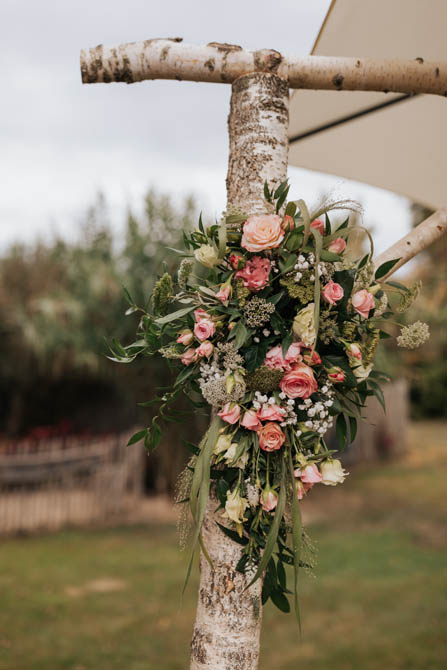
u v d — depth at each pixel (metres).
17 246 11.73
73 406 12.60
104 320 8.94
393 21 1.91
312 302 1.29
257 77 1.46
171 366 1.42
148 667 4.37
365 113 2.24
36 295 11.06
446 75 1.55
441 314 6.62
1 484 8.57
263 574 1.31
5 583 6.22
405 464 13.67
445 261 6.66
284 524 1.30
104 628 5.12
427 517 9.04
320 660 4.46
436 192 2.52
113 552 7.40
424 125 2.28
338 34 1.98
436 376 16.39
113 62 1.50
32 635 4.93
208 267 1.31
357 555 7.21
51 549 7.53
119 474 9.35
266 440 1.24
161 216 8.62
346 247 1.40
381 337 1.39
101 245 9.09
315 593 5.95
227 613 1.30
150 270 8.50
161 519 8.98
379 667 4.30
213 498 1.35
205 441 1.29
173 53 1.48
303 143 2.44
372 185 2.53
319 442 1.32
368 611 5.43
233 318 1.27
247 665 1.30
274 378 1.25
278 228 1.24
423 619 5.15
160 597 5.89
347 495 10.65
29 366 11.67
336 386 1.37
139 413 9.45
